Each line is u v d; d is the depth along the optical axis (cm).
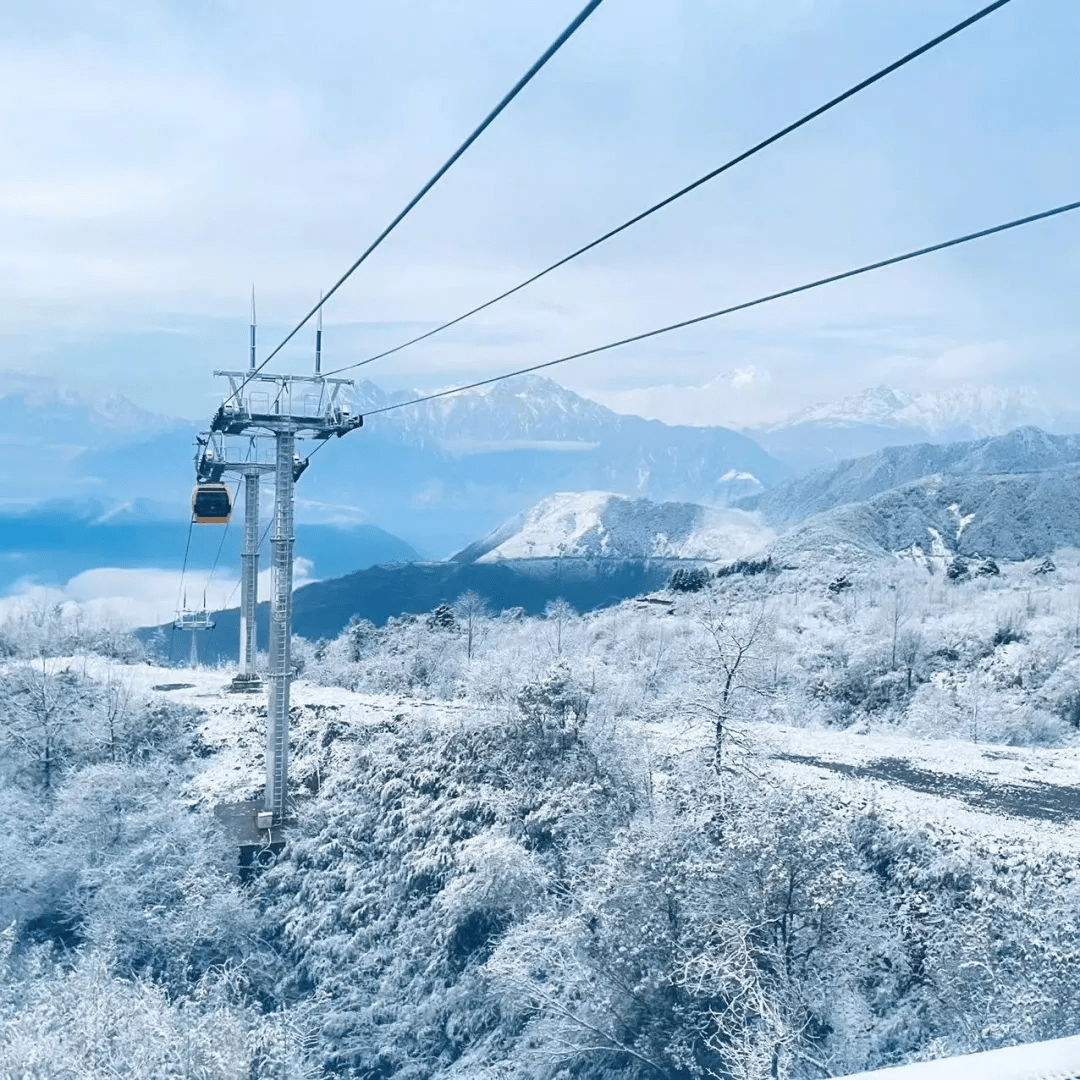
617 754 4306
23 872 4475
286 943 4259
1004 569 17050
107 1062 2378
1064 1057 500
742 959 2638
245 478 6925
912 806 3756
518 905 3778
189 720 6294
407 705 6141
